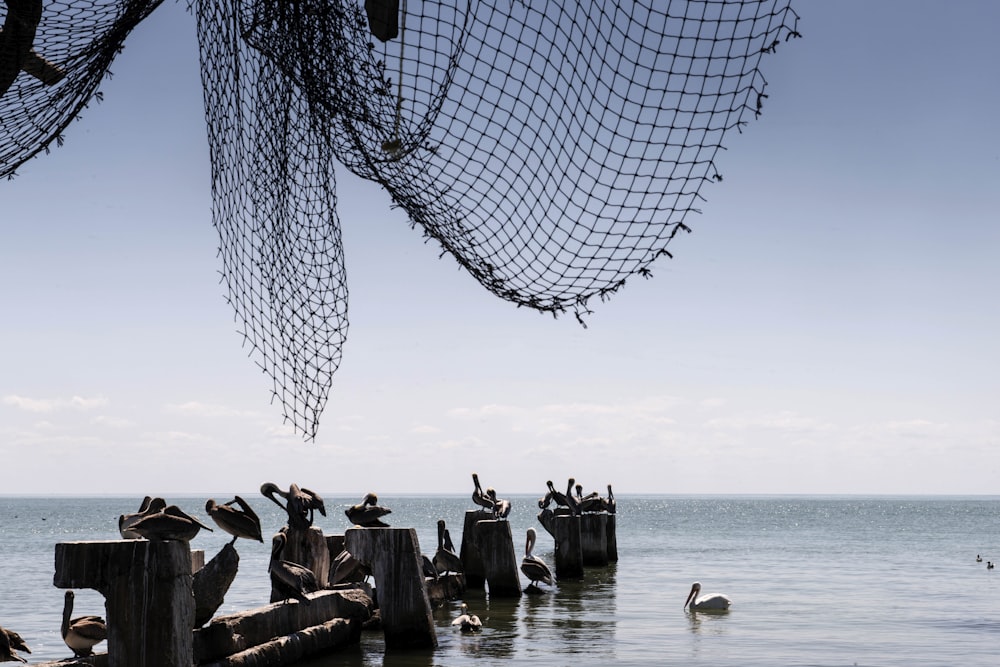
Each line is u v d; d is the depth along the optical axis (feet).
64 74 23.85
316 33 21.70
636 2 17.19
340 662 47.85
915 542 202.69
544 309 18.78
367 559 50.90
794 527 322.55
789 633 62.34
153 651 28.17
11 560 155.63
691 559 139.85
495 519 84.58
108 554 28.32
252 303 24.58
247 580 102.32
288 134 23.54
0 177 24.57
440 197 19.31
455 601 78.43
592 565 116.06
